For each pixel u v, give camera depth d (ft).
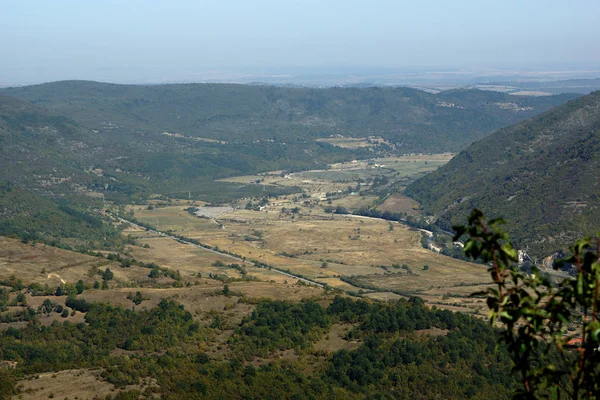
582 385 55.26
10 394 225.15
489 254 56.49
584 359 55.16
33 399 223.10
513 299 56.54
